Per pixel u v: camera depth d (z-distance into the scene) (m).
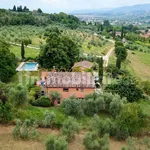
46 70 78.81
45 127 48.47
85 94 59.94
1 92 50.59
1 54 69.19
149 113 59.28
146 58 155.12
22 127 45.88
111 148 43.66
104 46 161.12
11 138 43.69
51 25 195.25
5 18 168.12
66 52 82.06
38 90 62.69
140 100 66.81
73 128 44.88
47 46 80.25
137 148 43.72
